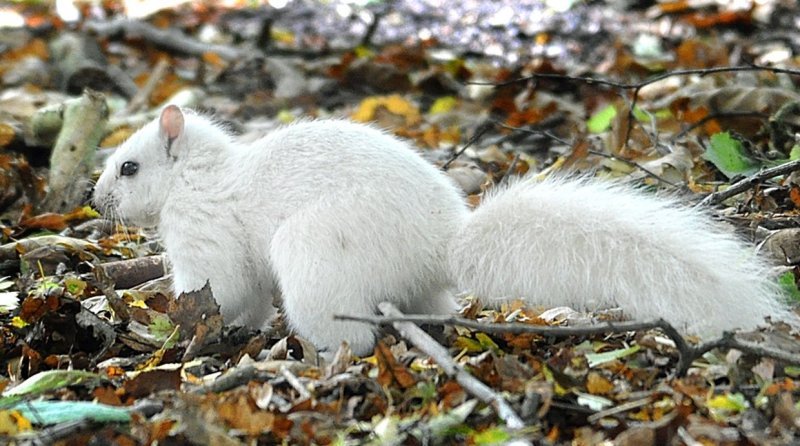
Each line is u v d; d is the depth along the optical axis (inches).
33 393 295.0
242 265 351.3
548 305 316.8
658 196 388.2
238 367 297.7
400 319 277.7
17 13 956.0
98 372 319.9
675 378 278.1
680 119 545.0
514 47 832.3
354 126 351.6
